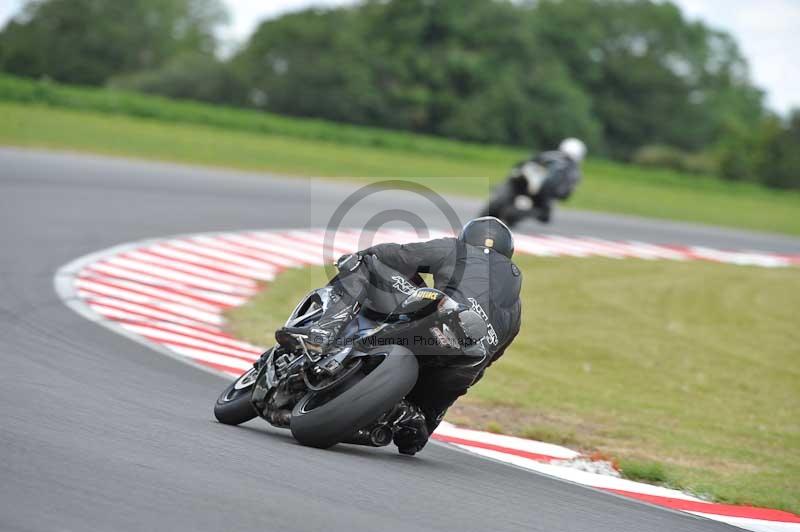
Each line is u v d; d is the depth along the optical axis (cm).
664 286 5844
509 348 3959
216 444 1855
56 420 1830
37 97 12712
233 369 2922
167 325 3419
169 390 2459
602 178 14525
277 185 8019
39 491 1376
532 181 6625
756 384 3819
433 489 1783
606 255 6712
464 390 2038
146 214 5853
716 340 4578
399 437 2016
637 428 2931
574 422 2927
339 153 12438
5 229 4834
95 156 8125
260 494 1529
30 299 3481
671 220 9806
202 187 7300
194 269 4578
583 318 4722
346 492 1638
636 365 3925
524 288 5291
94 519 1298
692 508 2095
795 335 4859
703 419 3181
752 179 19362
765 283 6406
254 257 5094
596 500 1972
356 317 1984
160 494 1445
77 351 2772
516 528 1594
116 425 1878
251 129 13900
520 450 2480
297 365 1994
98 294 3756
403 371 1898
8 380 2178
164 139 10688
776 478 2520
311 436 1925
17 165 6925
